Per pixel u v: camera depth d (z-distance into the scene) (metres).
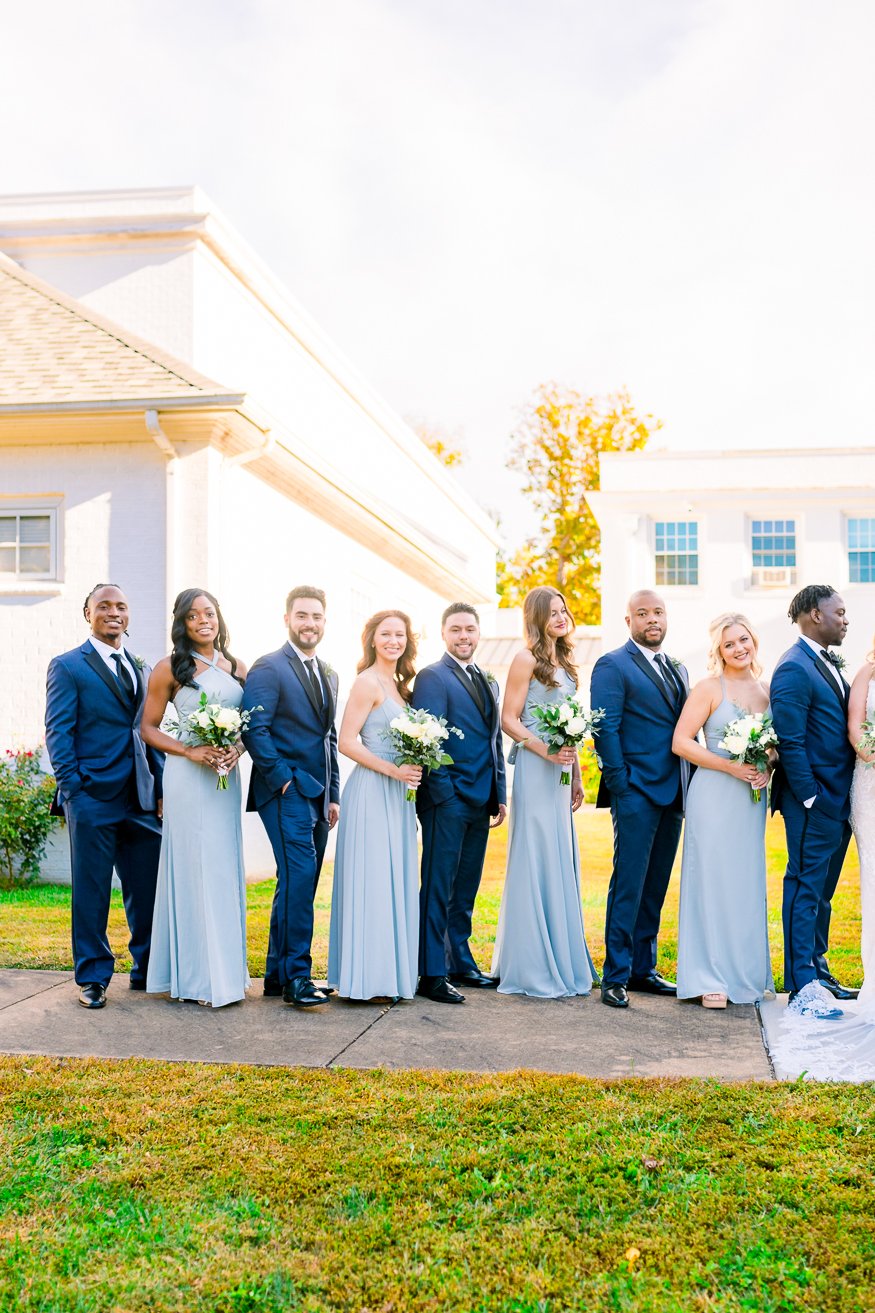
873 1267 2.96
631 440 39.66
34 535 10.03
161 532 9.73
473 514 24.19
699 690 5.70
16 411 9.45
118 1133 3.86
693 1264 3.00
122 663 5.90
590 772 21.05
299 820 5.65
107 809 5.68
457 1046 4.87
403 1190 3.42
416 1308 2.82
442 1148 3.72
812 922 5.39
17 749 9.87
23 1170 3.59
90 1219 3.29
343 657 13.53
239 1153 3.70
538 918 5.84
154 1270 3.01
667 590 23.38
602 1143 3.73
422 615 17.77
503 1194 3.39
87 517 9.84
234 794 5.70
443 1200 3.36
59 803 5.76
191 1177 3.54
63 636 9.84
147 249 11.91
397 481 18.55
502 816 6.05
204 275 12.05
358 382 16.47
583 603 39.81
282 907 5.77
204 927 5.54
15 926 7.55
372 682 5.80
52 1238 3.18
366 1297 2.87
